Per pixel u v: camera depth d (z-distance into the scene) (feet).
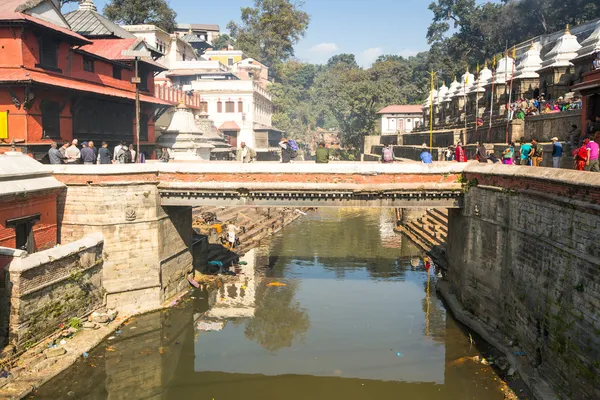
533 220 49.14
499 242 56.49
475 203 61.87
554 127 81.76
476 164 62.80
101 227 63.62
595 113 65.16
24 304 50.88
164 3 198.80
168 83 177.88
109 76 100.48
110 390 48.73
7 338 50.44
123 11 192.54
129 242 65.16
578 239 41.14
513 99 127.13
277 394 48.44
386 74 303.89
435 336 59.93
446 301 70.49
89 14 119.55
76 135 86.89
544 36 175.94
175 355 55.93
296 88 318.24
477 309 62.18
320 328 62.90
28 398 45.57
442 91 196.44
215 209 118.83
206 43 270.46
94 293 62.59
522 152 64.03
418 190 63.82
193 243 82.48
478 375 49.85
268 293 75.66
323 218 140.87
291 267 89.66
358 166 64.28
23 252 51.16
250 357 55.62
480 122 130.82
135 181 64.69
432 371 52.01
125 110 103.50
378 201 65.00
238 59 259.80
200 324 64.23
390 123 248.11
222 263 88.28
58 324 56.29
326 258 95.66
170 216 70.74
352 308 69.62
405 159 159.74
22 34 74.95
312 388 49.24
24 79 71.15
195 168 66.13
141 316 65.21
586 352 39.58
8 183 55.16
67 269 57.52
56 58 83.66
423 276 84.17
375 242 108.99
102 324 60.49
